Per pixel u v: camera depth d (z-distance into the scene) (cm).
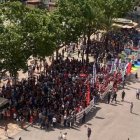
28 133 6297
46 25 7388
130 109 7412
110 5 10156
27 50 6975
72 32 8525
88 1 8819
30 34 6962
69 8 8544
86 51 9531
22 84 7381
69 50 9975
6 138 6112
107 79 8112
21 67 6731
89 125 6756
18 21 6962
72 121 6656
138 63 9844
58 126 6588
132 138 6544
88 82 7650
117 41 10762
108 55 9562
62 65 8550
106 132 6631
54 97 7012
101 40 10844
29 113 6544
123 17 12512
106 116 7144
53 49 7344
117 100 7806
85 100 7088
